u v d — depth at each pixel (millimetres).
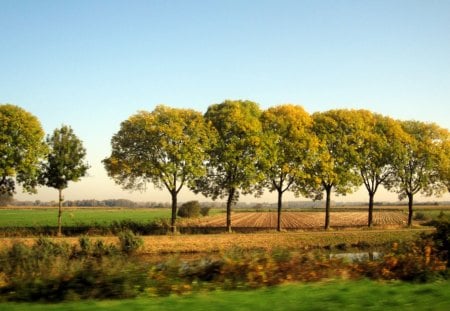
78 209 175000
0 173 52375
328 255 20500
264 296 13625
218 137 59625
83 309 12297
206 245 49125
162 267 16516
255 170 58969
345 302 12594
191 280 16266
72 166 54750
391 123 67875
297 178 62531
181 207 101312
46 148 55031
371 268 18312
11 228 59781
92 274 14922
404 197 70500
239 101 64312
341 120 64625
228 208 62625
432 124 69688
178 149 56719
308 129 63031
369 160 66125
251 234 57250
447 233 22094
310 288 14883
